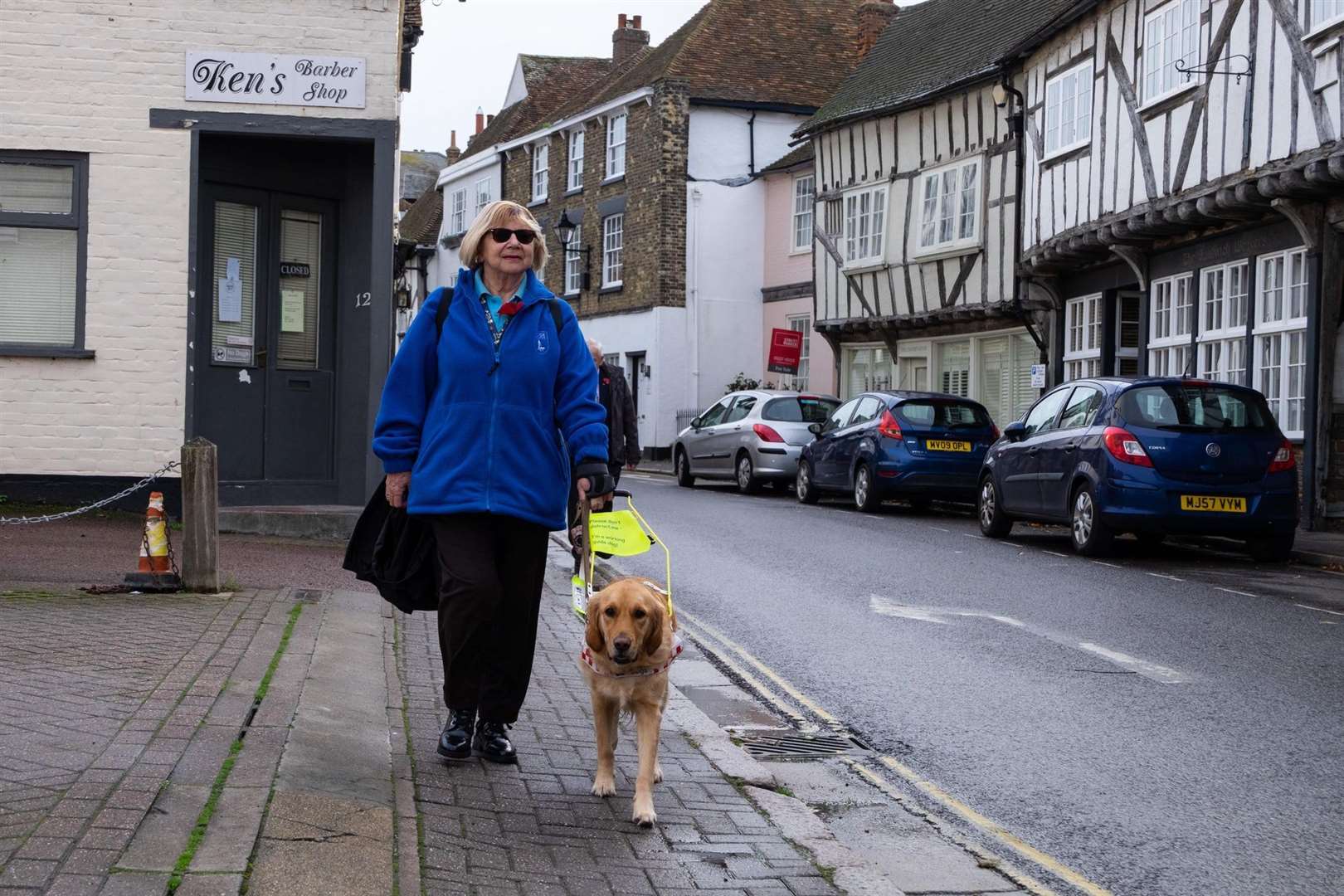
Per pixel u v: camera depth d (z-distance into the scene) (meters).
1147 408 13.69
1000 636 9.44
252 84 13.16
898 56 30.84
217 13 13.13
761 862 4.61
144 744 4.89
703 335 36.22
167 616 7.70
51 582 8.91
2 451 12.98
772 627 9.80
